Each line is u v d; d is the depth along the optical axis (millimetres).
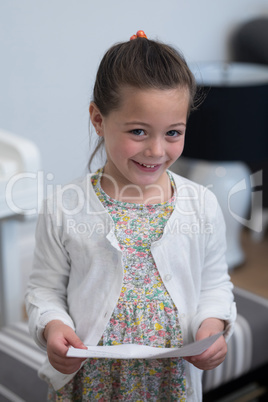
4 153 1671
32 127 2342
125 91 886
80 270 996
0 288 1837
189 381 1031
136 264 979
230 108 2242
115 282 970
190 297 1014
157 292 979
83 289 987
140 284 977
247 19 3004
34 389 1304
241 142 2297
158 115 875
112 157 938
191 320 1017
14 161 1645
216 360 964
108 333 975
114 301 967
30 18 2197
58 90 2367
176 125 897
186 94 908
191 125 2299
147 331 976
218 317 998
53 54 2307
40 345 1011
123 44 943
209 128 2273
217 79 2373
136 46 920
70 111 2428
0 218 1614
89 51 2412
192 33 2787
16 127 2301
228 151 2303
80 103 2445
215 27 2875
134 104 878
